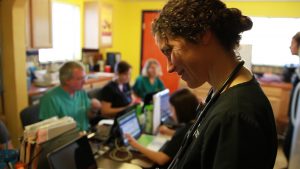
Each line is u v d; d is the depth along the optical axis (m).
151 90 3.34
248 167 0.46
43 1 3.17
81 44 4.40
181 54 0.55
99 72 4.42
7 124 2.76
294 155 1.84
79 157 1.31
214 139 0.50
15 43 2.68
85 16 4.31
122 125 1.79
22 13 2.73
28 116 2.15
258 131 0.48
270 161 0.54
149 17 4.68
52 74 3.36
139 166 1.50
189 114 1.72
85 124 2.20
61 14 4.07
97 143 1.71
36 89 3.12
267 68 2.45
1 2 2.61
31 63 3.48
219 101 0.55
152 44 4.74
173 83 3.45
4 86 2.76
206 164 0.51
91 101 2.45
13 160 1.28
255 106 0.50
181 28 0.53
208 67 0.56
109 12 4.50
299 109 1.91
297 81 2.35
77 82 2.08
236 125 0.48
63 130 1.36
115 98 2.81
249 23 0.57
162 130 2.11
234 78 0.55
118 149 1.67
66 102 2.09
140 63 4.97
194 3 0.53
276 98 2.13
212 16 0.52
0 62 2.71
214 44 0.54
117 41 4.98
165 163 1.52
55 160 1.16
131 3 4.77
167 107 2.41
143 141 1.92
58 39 4.06
